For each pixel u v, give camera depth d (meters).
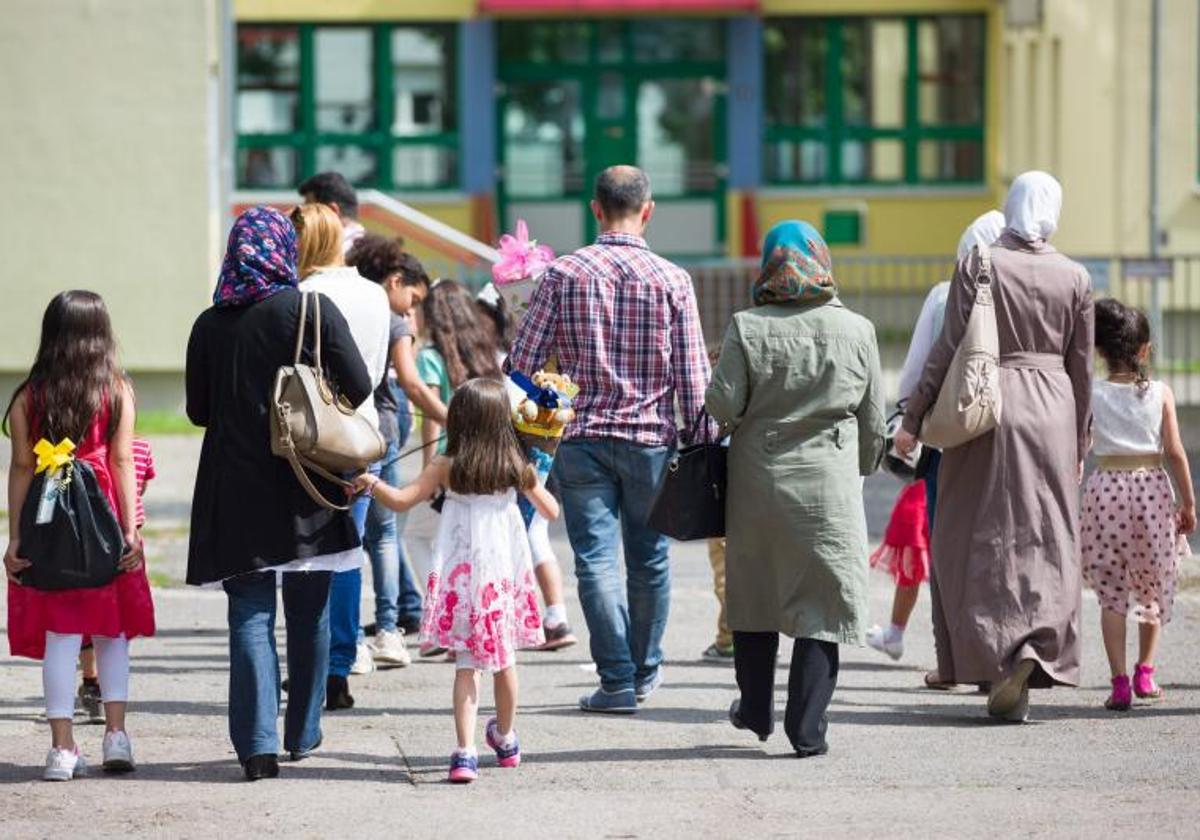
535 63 76.88
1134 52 62.16
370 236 24.03
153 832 16.91
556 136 77.25
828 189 77.06
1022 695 21.50
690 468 19.77
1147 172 62.28
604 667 22.00
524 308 25.73
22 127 51.56
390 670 24.73
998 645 21.19
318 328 18.53
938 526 21.77
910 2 76.12
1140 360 22.73
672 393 22.00
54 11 51.41
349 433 18.31
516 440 19.06
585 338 21.62
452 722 21.67
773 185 77.56
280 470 18.47
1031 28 72.75
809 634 19.39
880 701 23.00
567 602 29.89
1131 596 22.62
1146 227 62.50
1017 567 21.34
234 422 18.50
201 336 18.73
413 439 44.41
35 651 18.91
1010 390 21.47
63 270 51.84
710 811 17.66
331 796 18.23
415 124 75.44
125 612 19.05
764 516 19.42
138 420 51.22
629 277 21.62
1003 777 19.05
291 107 75.00
